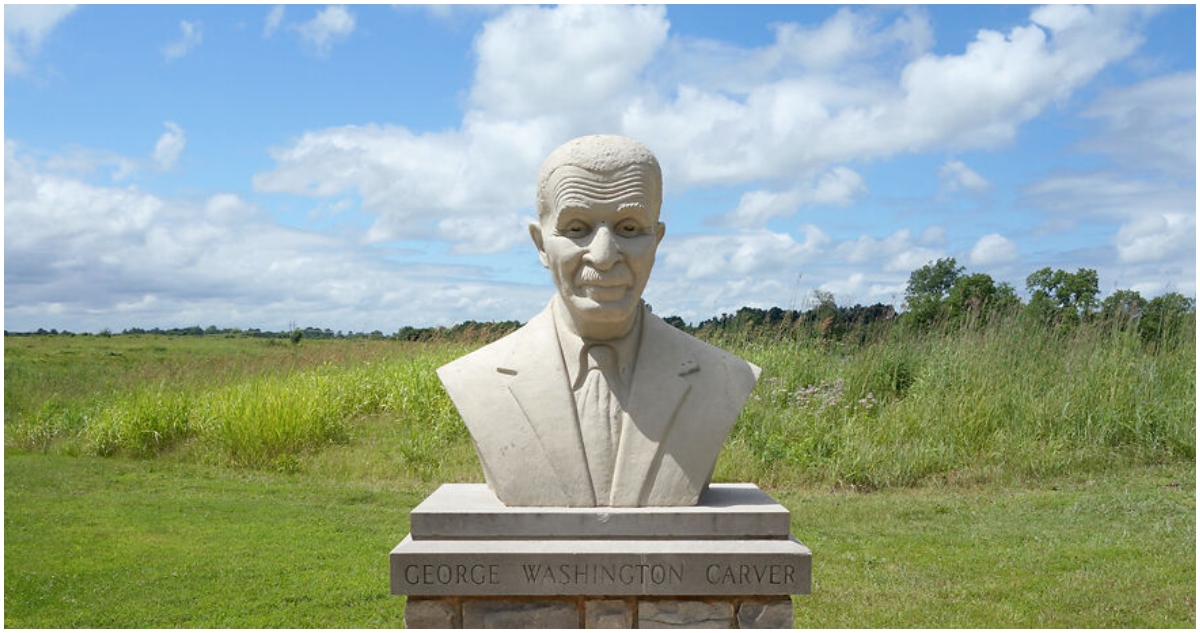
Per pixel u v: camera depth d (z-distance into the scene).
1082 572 5.96
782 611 3.46
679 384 3.80
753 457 9.05
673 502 3.65
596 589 3.42
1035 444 9.16
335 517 7.75
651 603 3.46
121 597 5.57
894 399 10.46
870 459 8.76
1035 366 10.48
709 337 12.37
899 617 5.12
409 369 12.78
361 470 9.65
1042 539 6.77
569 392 3.78
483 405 3.78
